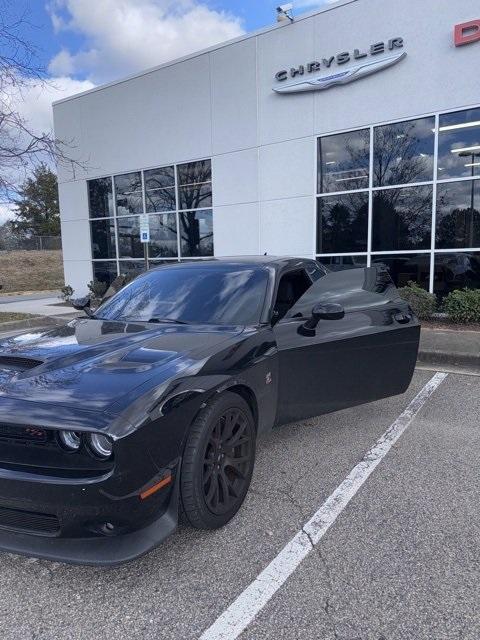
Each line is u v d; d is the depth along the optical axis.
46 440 2.12
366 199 9.96
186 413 2.37
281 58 10.49
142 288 4.00
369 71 9.43
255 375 2.91
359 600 2.12
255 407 2.99
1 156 9.60
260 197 11.23
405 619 2.00
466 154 8.81
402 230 9.66
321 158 10.39
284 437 3.99
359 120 9.77
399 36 9.11
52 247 43.75
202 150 12.02
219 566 2.36
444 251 9.25
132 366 2.50
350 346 3.68
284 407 3.28
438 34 8.74
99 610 2.09
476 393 5.18
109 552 2.12
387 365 4.01
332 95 10.02
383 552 2.44
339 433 4.07
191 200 12.52
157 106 12.70
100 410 2.11
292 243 10.94
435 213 9.24
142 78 12.87
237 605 2.10
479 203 8.80
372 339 3.84
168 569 2.35
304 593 2.17
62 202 15.64
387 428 4.18
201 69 11.71
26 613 2.09
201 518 2.48
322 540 2.55
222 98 11.48
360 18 9.45
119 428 2.05
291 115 10.57
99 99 13.95
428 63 8.91
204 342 2.88
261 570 2.32
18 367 2.65
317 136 10.31
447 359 6.45
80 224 15.27
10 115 9.41
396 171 9.57
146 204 13.51
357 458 3.57
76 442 2.10
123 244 14.31
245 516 2.79
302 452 3.69
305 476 3.29
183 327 3.28
